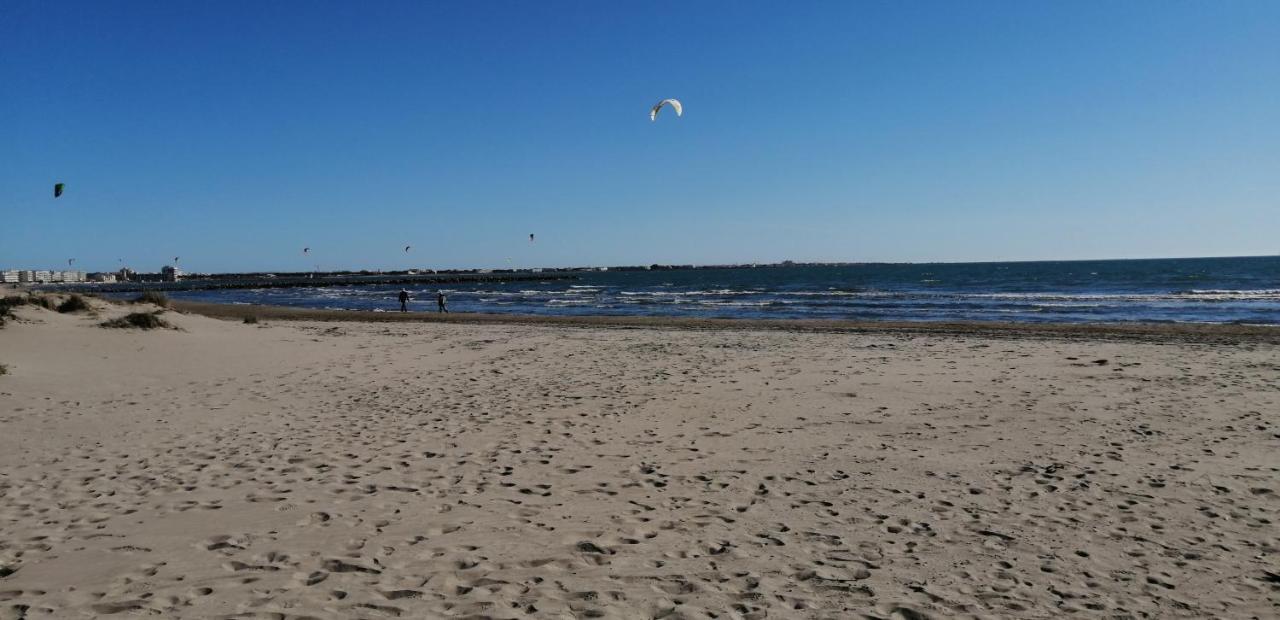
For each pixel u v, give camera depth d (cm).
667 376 1286
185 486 611
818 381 1220
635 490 620
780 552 480
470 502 578
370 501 576
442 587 411
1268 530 524
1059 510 571
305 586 408
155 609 375
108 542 475
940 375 1276
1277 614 397
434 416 935
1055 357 1506
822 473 677
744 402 1038
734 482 646
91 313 1814
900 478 660
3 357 1249
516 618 371
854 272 15638
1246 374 1252
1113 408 977
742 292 6228
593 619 373
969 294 5100
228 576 421
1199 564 466
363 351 1678
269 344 1725
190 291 9200
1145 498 599
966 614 392
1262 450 750
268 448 754
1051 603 409
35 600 383
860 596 412
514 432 842
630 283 10850
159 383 1170
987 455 742
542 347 1784
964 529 528
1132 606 406
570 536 504
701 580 430
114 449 742
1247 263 15712
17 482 614
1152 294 4556
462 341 1930
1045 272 11331
